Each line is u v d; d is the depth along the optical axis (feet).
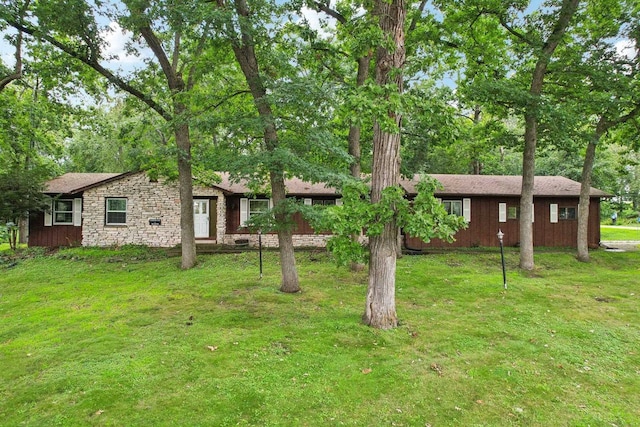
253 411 12.66
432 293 28.84
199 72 33.17
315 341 18.71
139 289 30.68
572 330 20.84
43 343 18.93
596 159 88.38
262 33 28.60
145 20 30.66
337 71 38.29
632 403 13.66
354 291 29.37
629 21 37.19
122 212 51.55
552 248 51.96
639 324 21.97
